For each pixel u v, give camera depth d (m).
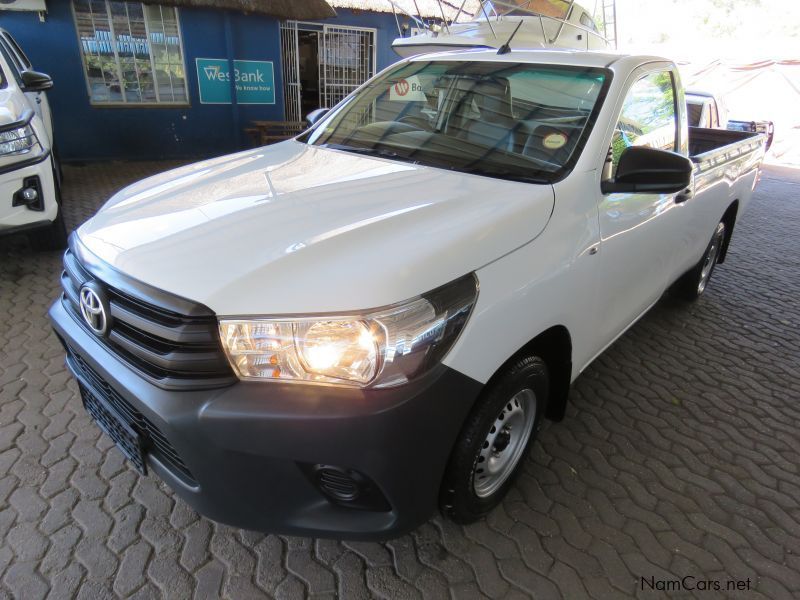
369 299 1.52
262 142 9.38
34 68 8.22
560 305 2.09
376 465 1.58
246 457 1.58
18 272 4.52
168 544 2.13
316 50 10.59
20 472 2.45
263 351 1.55
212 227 1.84
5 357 3.29
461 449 1.85
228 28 9.03
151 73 8.94
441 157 2.48
